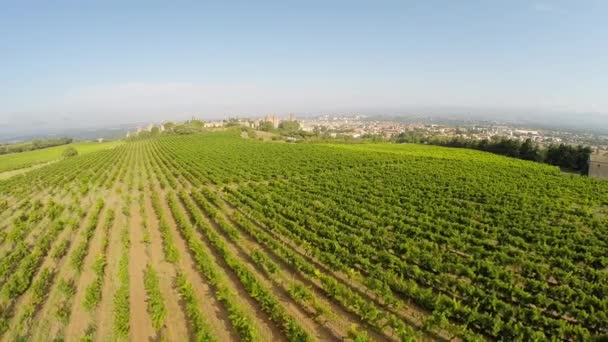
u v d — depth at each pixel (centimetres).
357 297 1836
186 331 1744
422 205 3962
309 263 2483
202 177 5784
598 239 2988
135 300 2033
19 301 2080
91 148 13438
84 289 2188
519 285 2175
